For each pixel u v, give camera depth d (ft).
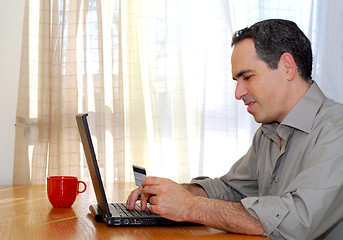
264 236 3.61
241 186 5.33
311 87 4.37
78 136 9.43
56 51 9.47
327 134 4.00
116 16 9.62
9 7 9.66
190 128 10.19
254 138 5.38
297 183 3.80
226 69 10.16
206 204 3.81
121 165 9.50
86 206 4.89
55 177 4.91
